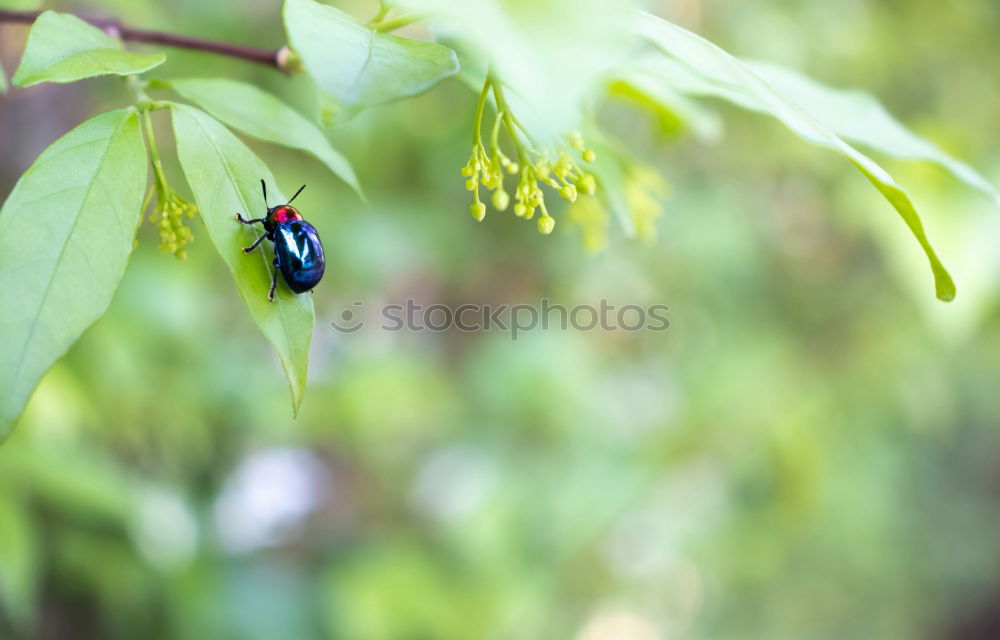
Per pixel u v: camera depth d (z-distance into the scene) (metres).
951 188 0.39
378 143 0.51
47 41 0.25
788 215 0.55
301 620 0.53
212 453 0.52
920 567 0.70
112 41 0.25
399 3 0.22
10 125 0.46
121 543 0.46
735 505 0.60
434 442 0.59
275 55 0.28
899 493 0.65
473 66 0.27
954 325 0.38
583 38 0.22
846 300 0.56
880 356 0.55
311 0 0.24
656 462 0.58
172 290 0.41
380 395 0.54
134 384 0.40
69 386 0.37
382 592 0.52
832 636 0.67
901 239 0.40
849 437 0.58
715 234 0.52
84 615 0.48
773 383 0.55
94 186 0.24
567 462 0.58
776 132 0.51
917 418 0.57
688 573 0.64
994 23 0.51
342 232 0.50
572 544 0.56
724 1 0.48
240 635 0.50
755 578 0.63
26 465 0.35
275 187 0.25
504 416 0.57
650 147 0.52
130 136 0.25
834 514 0.59
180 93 0.26
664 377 0.59
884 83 0.52
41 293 0.24
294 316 0.25
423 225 0.52
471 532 0.55
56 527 0.44
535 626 0.57
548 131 0.26
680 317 0.57
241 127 0.26
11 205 0.24
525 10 0.22
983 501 0.72
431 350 0.61
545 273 0.56
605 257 0.54
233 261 0.25
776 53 0.48
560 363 0.55
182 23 0.46
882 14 0.51
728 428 0.56
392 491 0.59
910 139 0.27
